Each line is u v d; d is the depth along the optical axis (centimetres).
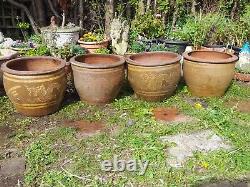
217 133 379
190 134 379
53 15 725
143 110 426
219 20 696
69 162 326
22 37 715
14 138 367
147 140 360
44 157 332
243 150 347
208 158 332
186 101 468
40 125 396
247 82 556
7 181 301
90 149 347
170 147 352
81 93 444
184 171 316
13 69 425
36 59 445
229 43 670
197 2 770
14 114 422
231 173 316
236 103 472
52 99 405
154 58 489
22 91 387
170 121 410
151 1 733
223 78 462
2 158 332
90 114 424
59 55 553
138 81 443
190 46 652
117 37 634
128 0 725
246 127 398
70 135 371
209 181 305
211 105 457
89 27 734
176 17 738
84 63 429
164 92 452
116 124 399
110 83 431
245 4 768
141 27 675
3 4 700
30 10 723
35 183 298
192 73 467
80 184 297
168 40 653
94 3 714
